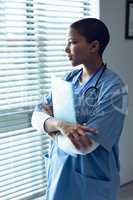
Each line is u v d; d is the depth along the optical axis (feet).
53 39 8.20
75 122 4.52
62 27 8.39
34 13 7.71
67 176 4.91
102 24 4.75
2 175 7.51
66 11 8.48
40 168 8.27
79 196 4.88
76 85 5.11
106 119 4.47
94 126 4.41
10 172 7.66
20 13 7.43
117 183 5.13
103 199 4.86
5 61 7.28
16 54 7.46
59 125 4.54
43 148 8.27
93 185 4.78
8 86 7.40
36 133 8.08
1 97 7.32
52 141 5.22
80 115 4.76
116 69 9.67
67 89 4.42
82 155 4.70
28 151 7.99
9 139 7.59
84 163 4.73
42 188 8.37
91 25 4.63
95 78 4.86
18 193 7.88
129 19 9.78
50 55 8.18
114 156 4.98
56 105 4.76
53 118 4.83
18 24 7.42
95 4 8.98
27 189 8.06
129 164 10.61
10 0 7.18
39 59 7.94
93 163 4.77
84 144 4.33
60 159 4.98
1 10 7.07
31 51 7.75
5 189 7.59
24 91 7.72
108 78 4.75
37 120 5.01
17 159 7.78
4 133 7.50
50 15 8.07
